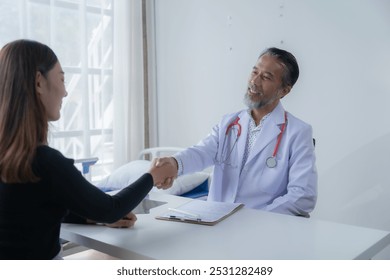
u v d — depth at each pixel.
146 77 2.83
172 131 2.86
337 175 2.09
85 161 1.64
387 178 1.92
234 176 1.70
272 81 1.65
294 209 1.51
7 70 0.90
